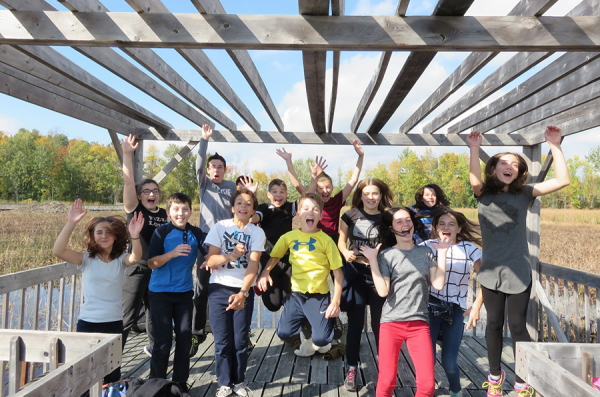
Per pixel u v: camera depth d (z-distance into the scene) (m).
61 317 3.66
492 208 2.97
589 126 3.85
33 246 14.13
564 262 12.14
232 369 3.08
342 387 3.30
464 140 5.31
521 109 4.23
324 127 5.12
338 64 2.94
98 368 1.64
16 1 2.13
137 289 3.60
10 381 1.75
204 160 4.30
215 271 3.09
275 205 3.88
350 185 4.07
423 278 2.58
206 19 2.14
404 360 3.90
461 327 2.90
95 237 2.70
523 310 2.81
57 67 3.01
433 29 2.09
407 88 3.39
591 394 1.26
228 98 3.92
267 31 2.13
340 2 2.07
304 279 3.16
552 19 2.07
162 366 2.88
